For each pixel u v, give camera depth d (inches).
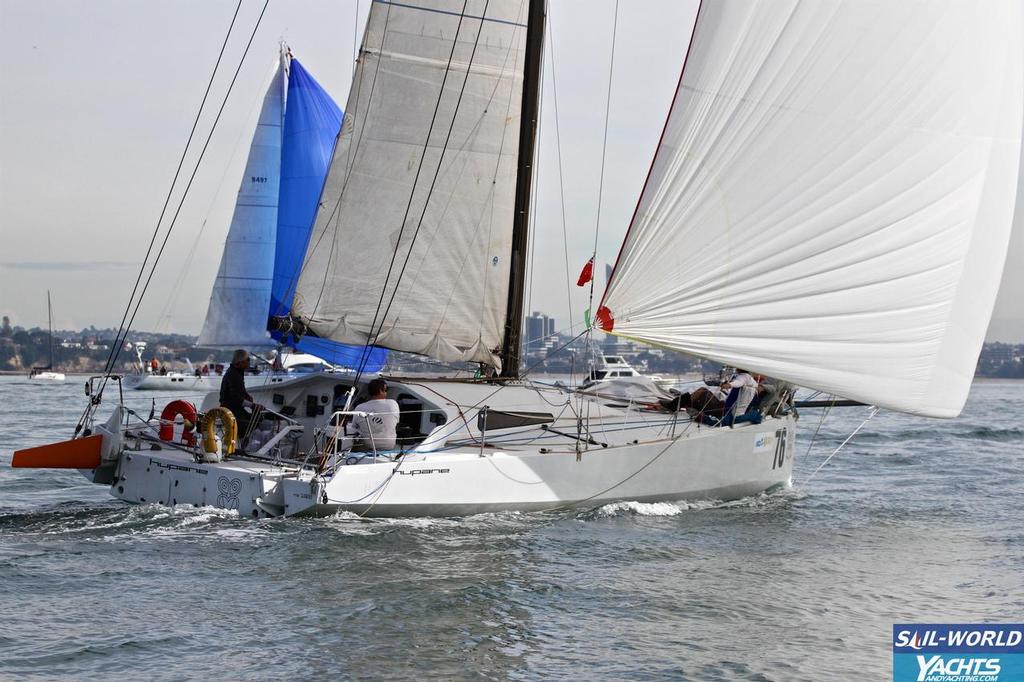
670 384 1587.1
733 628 874.8
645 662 789.9
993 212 1317.7
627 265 1302.9
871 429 2888.8
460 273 1403.8
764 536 1218.6
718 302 1284.4
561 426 1323.8
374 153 1390.3
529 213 1423.5
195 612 871.7
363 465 1129.4
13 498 1427.2
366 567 1000.2
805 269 1278.3
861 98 1256.8
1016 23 1293.1
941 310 1310.3
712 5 1275.8
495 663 778.2
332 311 1409.9
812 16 1249.4
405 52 1379.2
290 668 757.9
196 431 1210.6
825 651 824.9
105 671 745.6
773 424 1453.0
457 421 1244.5
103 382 1259.8
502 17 1380.4
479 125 1389.0
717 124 1270.9
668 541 1160.8
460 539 1115.9
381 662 773.3
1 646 790.5
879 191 1274.6
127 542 1074.1
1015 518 1391.5
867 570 1075.3
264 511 1131.3
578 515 1254.3
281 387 1364.4
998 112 1299.2
